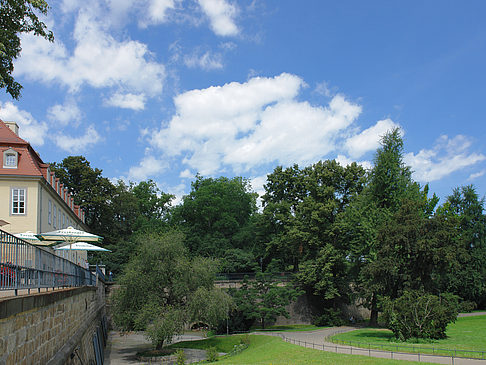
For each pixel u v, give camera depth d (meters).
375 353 25.75
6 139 33.78
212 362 27.36
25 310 9.40
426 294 32.56
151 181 83.56
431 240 34.19
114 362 33.03
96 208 63.75
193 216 71.88
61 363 12.75
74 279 19.81
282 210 60.88
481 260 64.88
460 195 71.56
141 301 36.34
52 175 39.03
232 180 79.44
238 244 68.06
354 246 49.19
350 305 59.00
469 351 25.17
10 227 32.09
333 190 55.69
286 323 54.09
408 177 52.19
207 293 37.06
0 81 16.38
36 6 15.77
